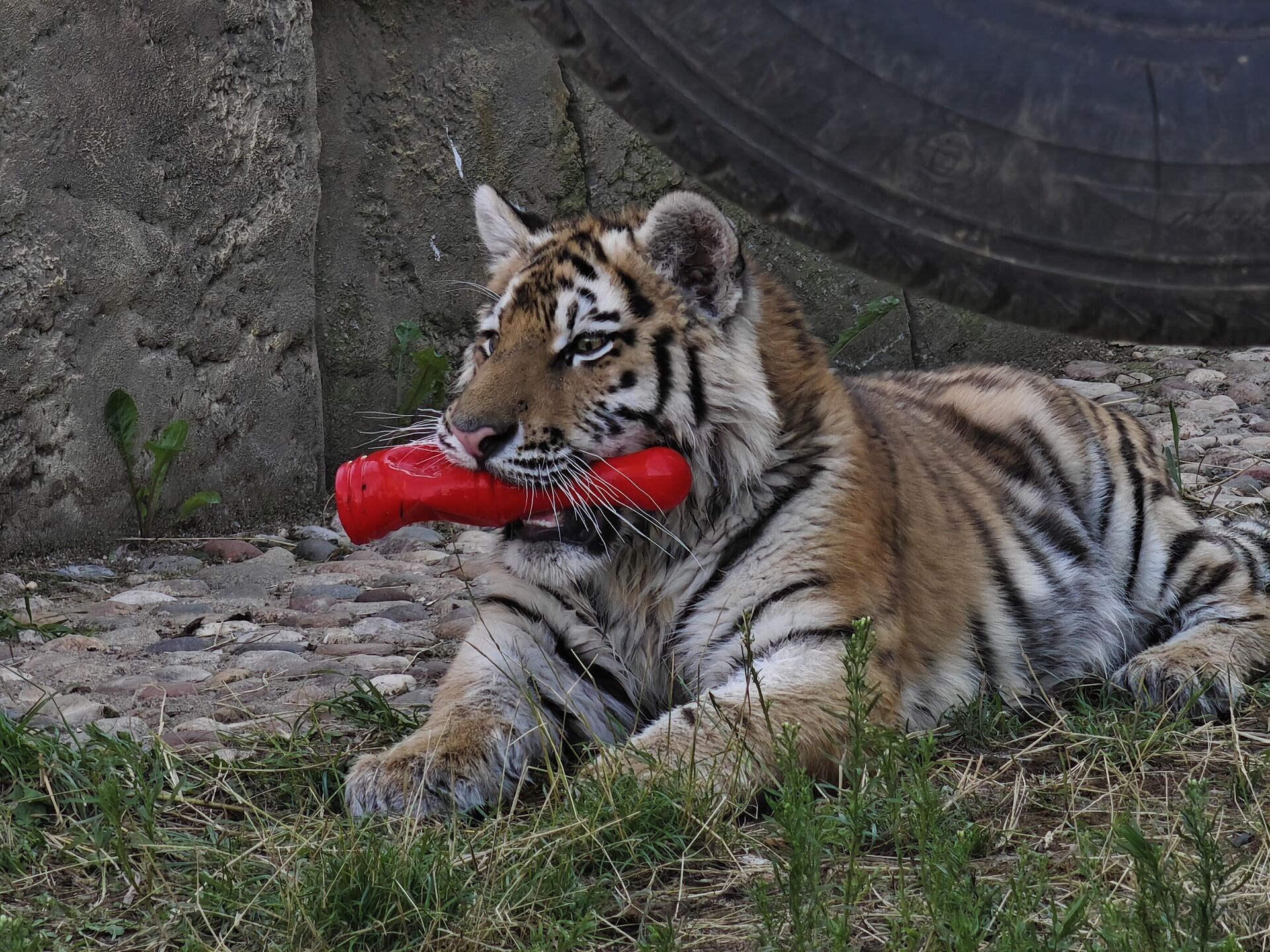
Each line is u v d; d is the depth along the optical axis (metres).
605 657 8.30
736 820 6.93
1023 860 5.83
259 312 13.57
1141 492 10.11
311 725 8.44
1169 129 5.52
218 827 6.93
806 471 8.04
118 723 8.35
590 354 7.87
